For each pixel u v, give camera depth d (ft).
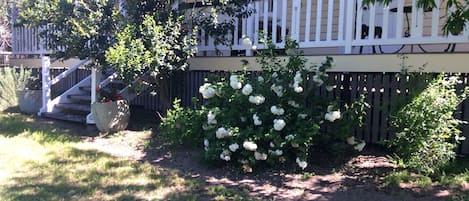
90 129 27.48
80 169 18.45
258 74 21.57
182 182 16.88
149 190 15.90
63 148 22.34
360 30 21.27
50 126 28.78
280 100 19.22
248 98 19.33
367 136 21.74
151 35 23.68
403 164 17.89
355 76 21.94
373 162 19.16
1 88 38.27
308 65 23.06
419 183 16.16
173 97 29.68
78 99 33.09
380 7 24.18
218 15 27.78
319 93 22.17
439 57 19.21
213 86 20.61
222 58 27.45
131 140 24.43
